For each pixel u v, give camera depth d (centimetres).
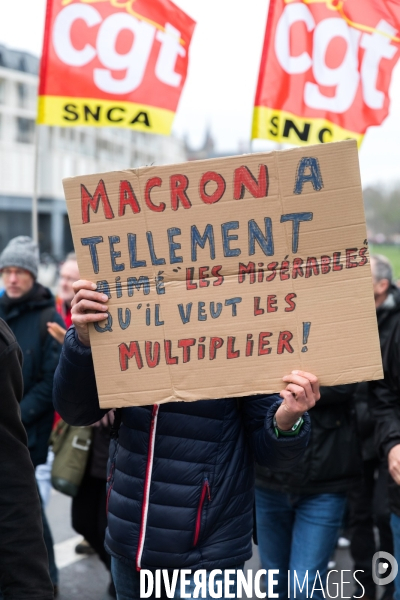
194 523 237
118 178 228
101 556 414
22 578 191
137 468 241
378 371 223
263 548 357
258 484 346
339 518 337
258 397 242
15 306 421
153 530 238
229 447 243
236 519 244
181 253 228
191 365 230
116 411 251
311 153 221
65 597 434
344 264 223
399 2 481
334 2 483
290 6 487
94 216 230
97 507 407
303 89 490
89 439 399
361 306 223
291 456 236
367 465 439
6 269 418
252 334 228
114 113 495
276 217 224
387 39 482
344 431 337
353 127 486
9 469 192
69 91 494
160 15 491
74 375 243
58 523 577
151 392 231
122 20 491
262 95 492
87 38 491
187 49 494
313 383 224
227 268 227
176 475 237
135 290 230
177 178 226
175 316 230
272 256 225
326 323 225
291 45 489
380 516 395
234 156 224
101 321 232
